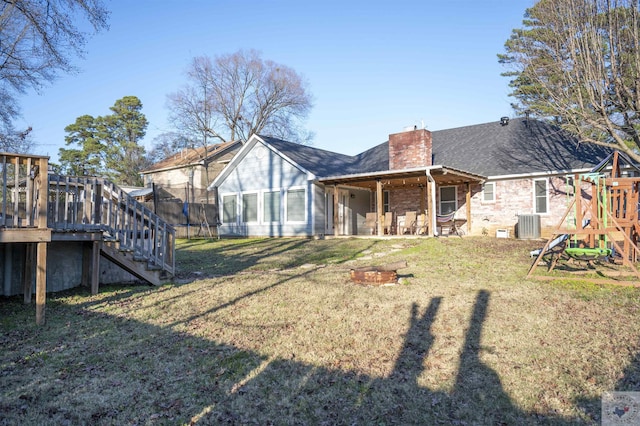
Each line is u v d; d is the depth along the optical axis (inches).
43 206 230.1
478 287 290.2
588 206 327.0
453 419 123.6
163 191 853.2
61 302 278.8
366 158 904.9
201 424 123.8
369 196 868.0
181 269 418.0
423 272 357.1
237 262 462.9
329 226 747.4
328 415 127.8
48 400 138.9
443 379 150.0
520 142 743.1
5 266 305.1
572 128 585.3
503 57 812.6
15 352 182.9
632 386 140.2
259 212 780.0
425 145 709.3
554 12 567.5
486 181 697.6
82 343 194.2
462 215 724.7
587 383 143.4
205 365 166.7
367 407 132.0
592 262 379.9
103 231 305.9
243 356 175.2
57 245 326.6
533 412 126.3
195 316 237.0
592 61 527.5
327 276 351.9
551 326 203.0
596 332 192.2
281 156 745.0
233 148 1302.9
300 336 198.4
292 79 1706.4
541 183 647.1
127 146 1797.5
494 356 168.7
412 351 177.0
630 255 379.6
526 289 279.1
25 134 717.3
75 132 1819.6
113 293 307.0
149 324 222.5
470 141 809.5
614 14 506.0
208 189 843.4
